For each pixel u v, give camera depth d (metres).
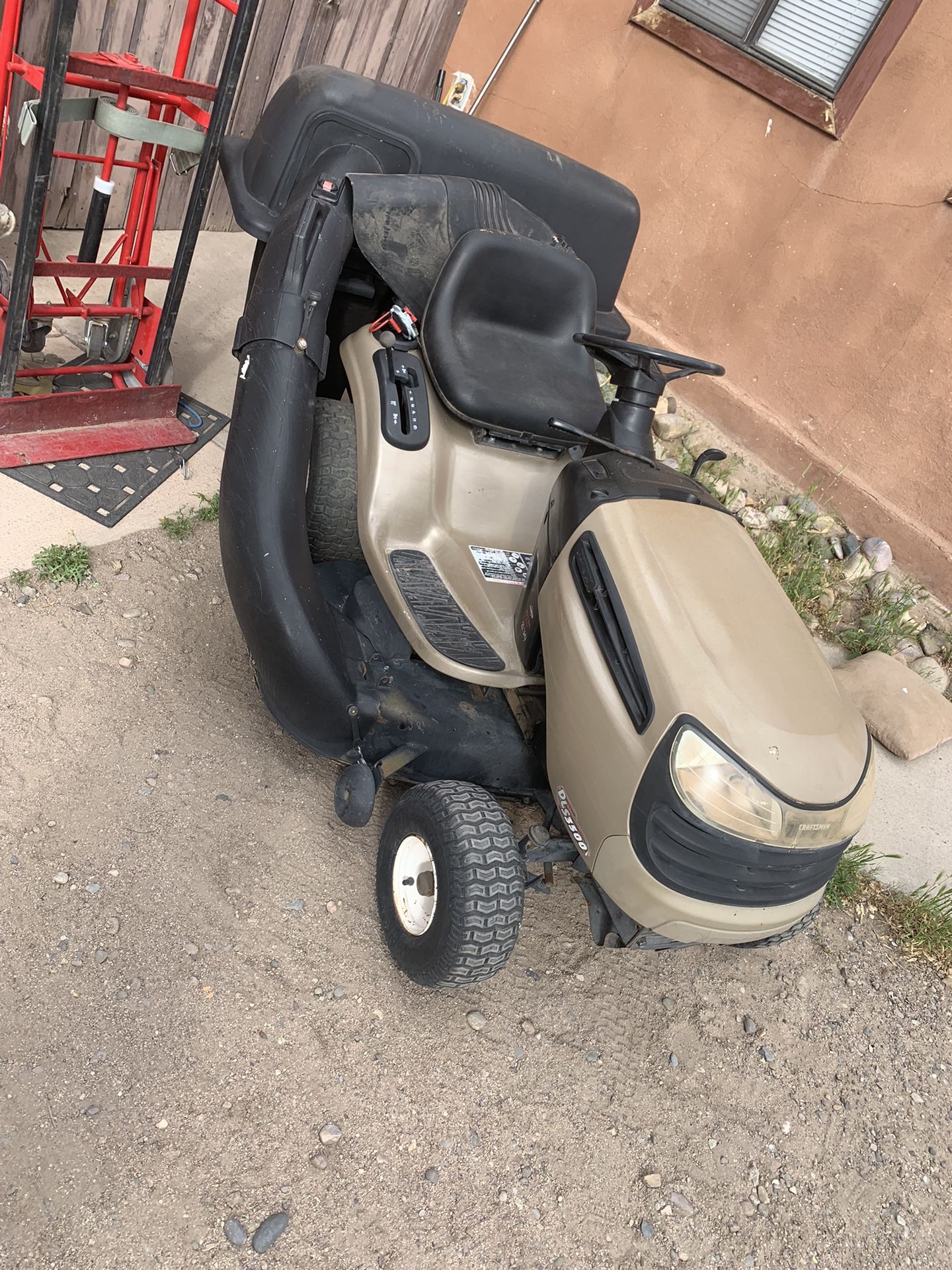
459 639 2.65
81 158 3.23
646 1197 2.39
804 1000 3.11
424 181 3.05
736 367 5.57
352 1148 2.17
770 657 2.21
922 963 3.40
